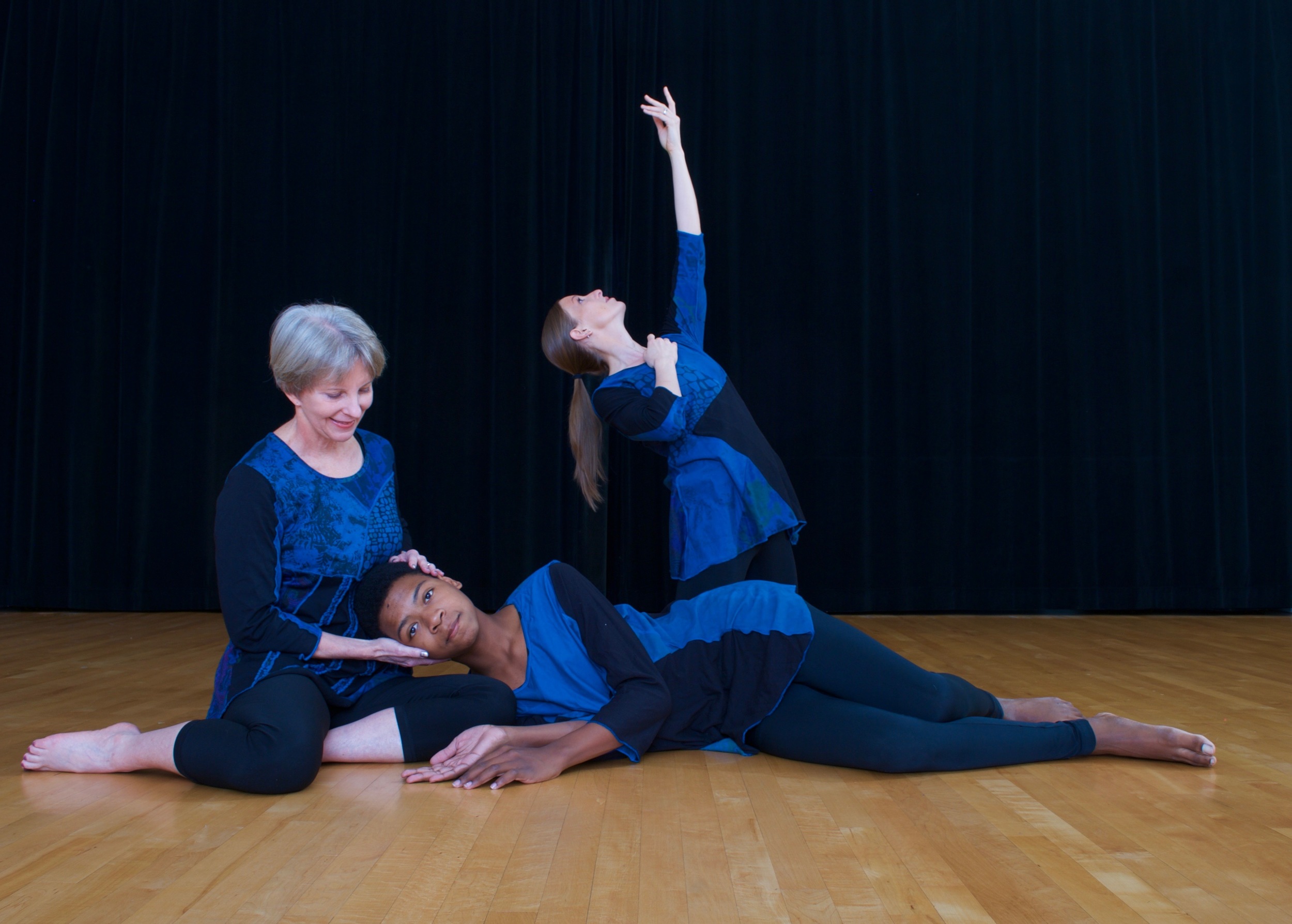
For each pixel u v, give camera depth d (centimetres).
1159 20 443
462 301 431
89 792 151
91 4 434
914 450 433
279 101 434
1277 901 109
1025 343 434
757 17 437
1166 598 431
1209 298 438
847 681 169
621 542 426
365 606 167
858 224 431
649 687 165
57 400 427
